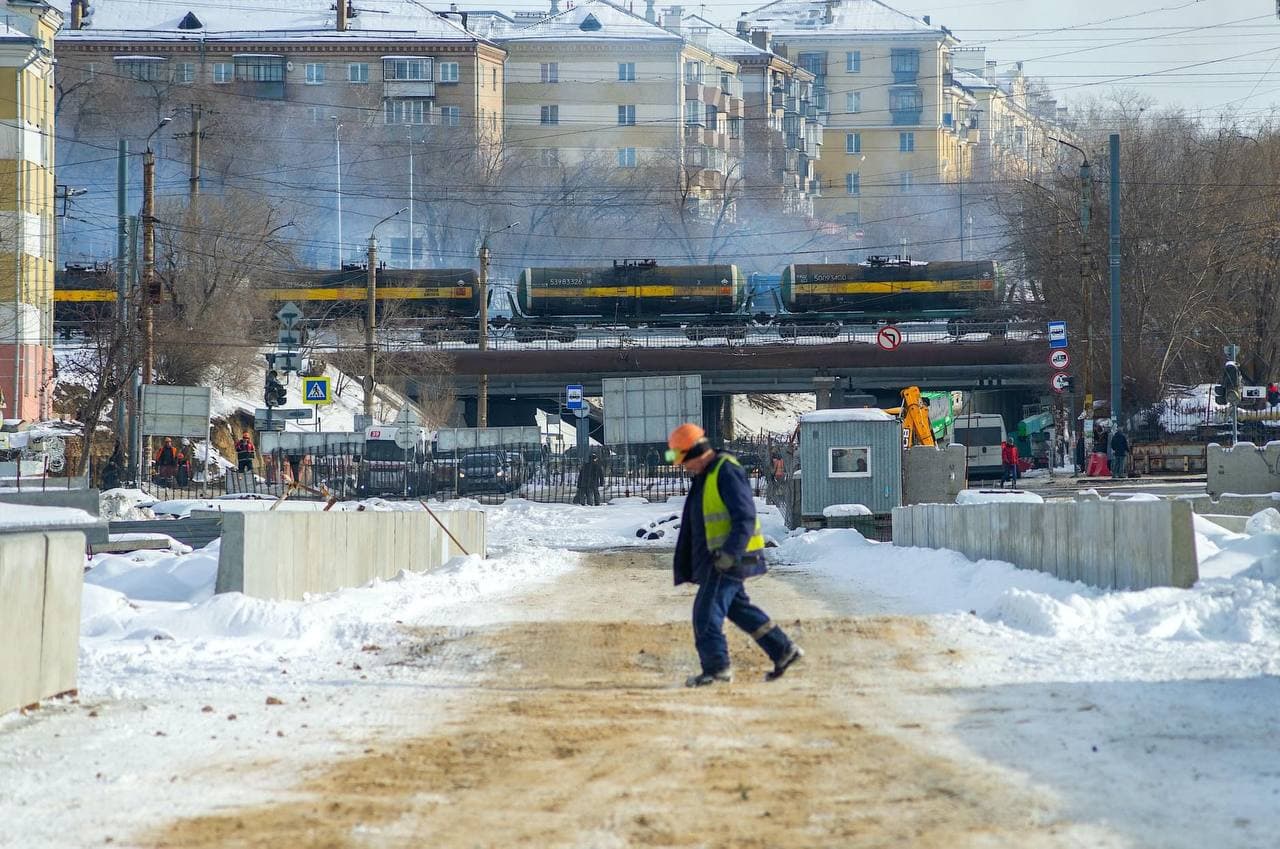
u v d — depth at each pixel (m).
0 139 113.62
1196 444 108.94
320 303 161.25
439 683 20.84
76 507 49.31
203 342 132.88
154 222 93.88
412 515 45.78
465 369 156.00
